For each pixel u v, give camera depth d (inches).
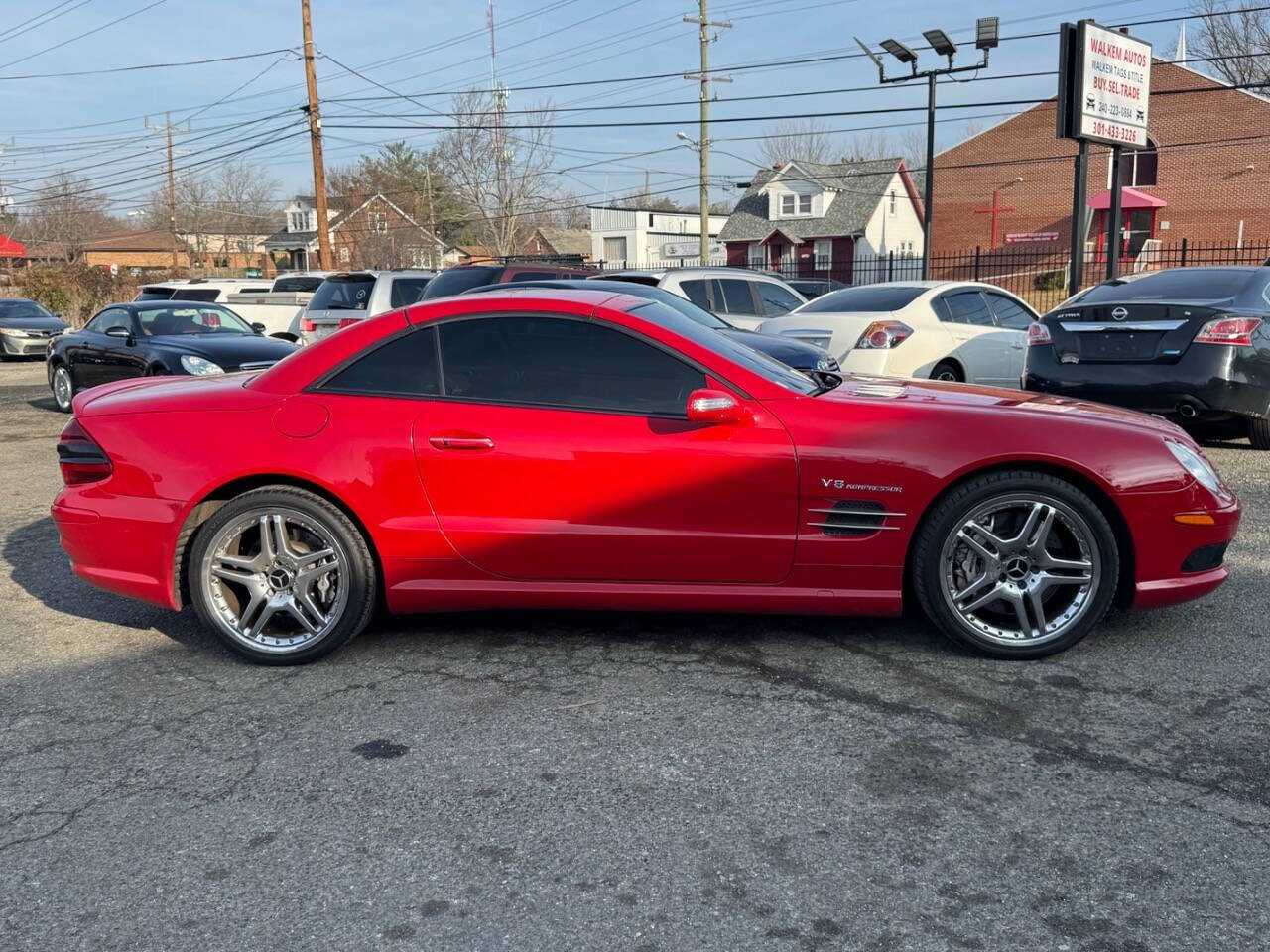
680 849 110.0
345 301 509.0
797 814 116.2
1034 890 101.3
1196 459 159.0
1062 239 1562.5
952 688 149.2
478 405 160.6
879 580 156.8
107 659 170.9
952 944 93.7
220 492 167.2
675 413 158.2
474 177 2199.8
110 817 119.9
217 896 104.0
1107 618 176.9
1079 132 682.2
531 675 158.4
